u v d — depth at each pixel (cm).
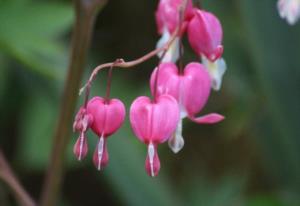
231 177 101
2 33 88
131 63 67
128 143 90
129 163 89
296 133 92
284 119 91
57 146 81
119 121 67
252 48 90
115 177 89
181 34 70
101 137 67
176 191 105
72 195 114
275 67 90
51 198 82
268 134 94
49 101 89
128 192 89
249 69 95
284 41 90
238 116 99
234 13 94
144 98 67
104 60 109
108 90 67
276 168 94
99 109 67
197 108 68
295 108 91
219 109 107
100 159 67
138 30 111
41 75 89
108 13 110
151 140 66
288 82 90
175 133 68
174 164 111
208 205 99
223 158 114
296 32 89
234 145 114
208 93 68
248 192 112
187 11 70
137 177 89
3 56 94
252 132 98
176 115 66
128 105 98
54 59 89
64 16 91
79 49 78
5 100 100
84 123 66
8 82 99
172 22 71
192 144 114
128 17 110
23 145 99
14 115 102
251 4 89
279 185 94
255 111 96
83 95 89
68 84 79
